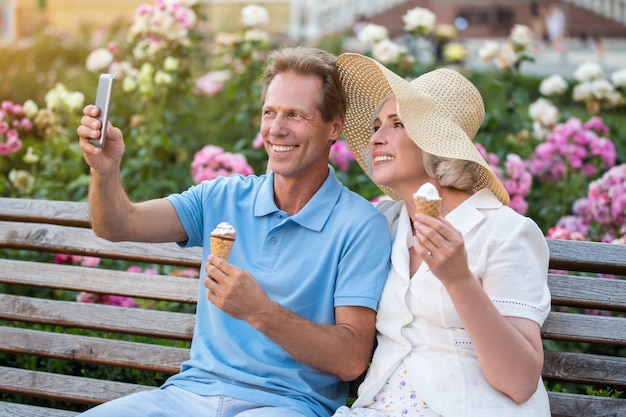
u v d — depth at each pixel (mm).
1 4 23234
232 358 3574
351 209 3623
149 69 6934
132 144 7039
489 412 3184
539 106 7402
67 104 6902
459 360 3299
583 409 3701
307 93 3574
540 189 7035
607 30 26531
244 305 3207
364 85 3781
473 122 3650
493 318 3064
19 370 4207
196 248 4121
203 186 3812
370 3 25750
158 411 3502
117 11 23141
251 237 3674
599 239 5812
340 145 6730
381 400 3395
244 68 8891
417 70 8219
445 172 3436
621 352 4949
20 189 6246
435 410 3234
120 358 4129
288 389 3494
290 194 3701
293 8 23078
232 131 9719
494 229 3363
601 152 6746
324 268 3553
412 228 3627
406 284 3432
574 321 3744
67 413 4016
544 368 3732
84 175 6367
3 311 4258
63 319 4199
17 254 5504
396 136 3494
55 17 23609
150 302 5453
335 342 3371
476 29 28391
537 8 27203
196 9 7828
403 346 3414
